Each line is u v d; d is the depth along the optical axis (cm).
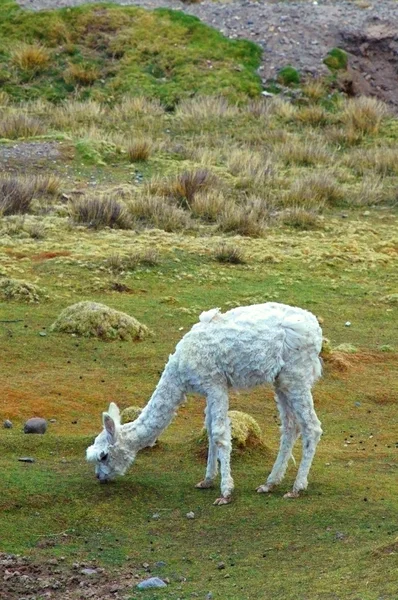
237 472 2227
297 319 2064
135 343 3175
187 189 4994
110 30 7800
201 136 6231
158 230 4459
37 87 7231
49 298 3509
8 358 2967
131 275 3819
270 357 2039
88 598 1627
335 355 3097
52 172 5291
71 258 3916
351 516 1936
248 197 5053
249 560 1758
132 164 5553
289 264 4128
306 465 2070
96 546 1853
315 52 7638
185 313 3469
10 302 3447
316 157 5881
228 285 3819
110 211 4531
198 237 4441
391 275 4109
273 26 7919
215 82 7231
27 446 2300
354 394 2864
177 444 2373
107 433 2078
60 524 1936
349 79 7425
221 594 1609
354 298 3800
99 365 2975
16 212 4600
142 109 6712
